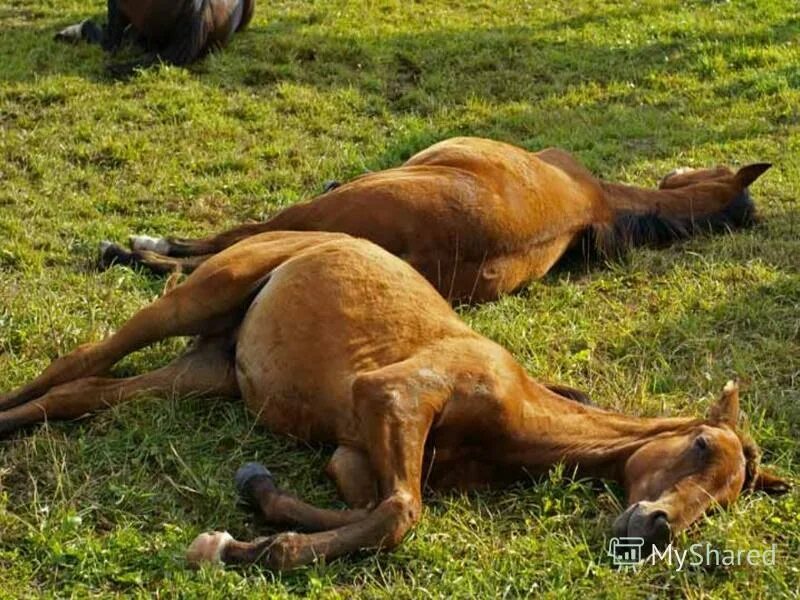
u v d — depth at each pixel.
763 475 6.17
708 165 9.47
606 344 7.38
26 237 7.94
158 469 6.26
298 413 6.26
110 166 8.93
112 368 6.77
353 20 12.45
